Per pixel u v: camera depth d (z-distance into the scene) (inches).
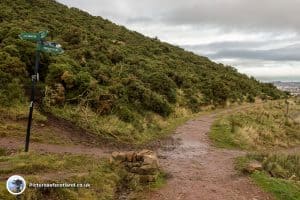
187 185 467.5
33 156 472.7
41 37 489.4
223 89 1590.8
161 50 2057.1
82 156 524.7
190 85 1491.1
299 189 475.8
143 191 433.4
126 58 1363.2
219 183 483.8
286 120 1405.0
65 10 2006.6
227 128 960.3
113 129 729.0
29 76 784.9
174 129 918.4
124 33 2149.4
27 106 694.5
